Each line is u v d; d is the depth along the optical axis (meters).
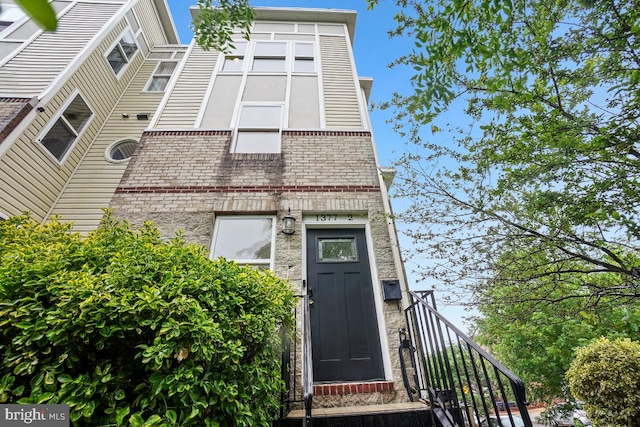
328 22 8.09
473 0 2.04
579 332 7.54
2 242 2.56
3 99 5.04
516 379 1.64
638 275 3.15
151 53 9.00
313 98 6.00
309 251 4.11
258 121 5.51
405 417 2.58
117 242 2.54
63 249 2.27
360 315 3.69
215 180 4.50
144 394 1.68
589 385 5.43
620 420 4.89
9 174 4.49
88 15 7.23
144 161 4.66
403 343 3.32
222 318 2.05
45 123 5.25
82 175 5.79
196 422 1.64
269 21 7.87
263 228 4.22
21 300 1.72
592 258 3.51
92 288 1.78
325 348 3.46
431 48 2.13
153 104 7.41
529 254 3.55
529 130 3.10
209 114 5.61
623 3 2.40
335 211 4.31
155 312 1.82
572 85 3.07
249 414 1.83
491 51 2.15
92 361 1.74
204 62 6.71
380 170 4.72
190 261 2.38
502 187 3.35
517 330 8.10
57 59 6.02
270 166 4.72
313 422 2.47
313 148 5.02
